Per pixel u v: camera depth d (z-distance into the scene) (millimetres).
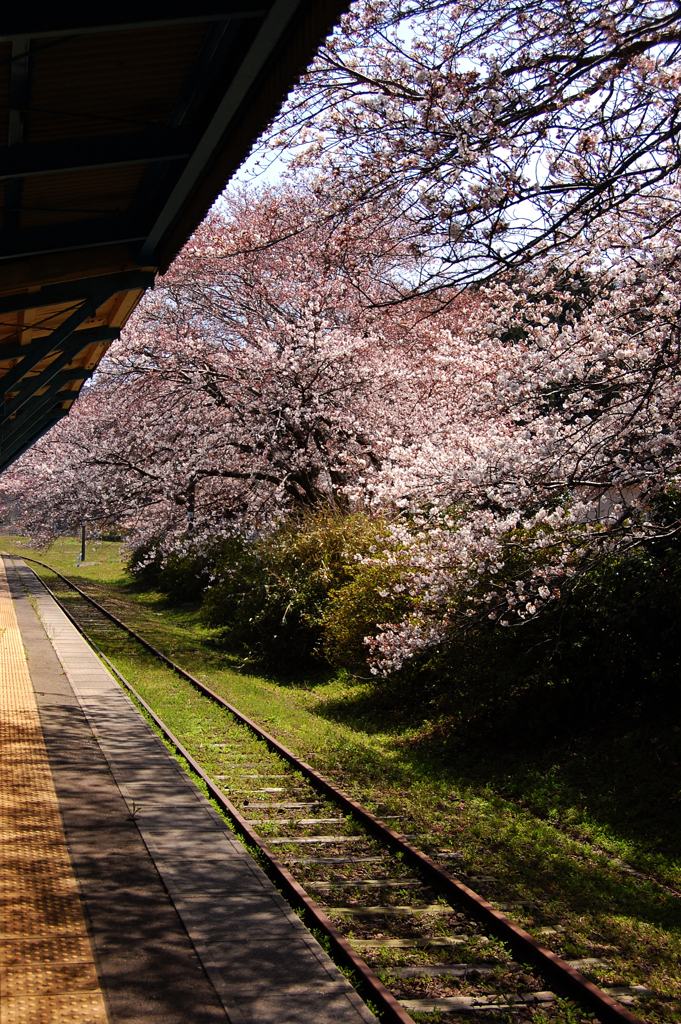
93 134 6590
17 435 19359
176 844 6590
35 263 8539
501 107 7566
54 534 30250
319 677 16828
